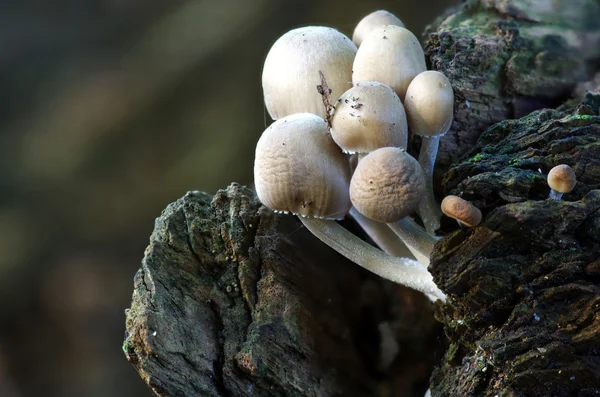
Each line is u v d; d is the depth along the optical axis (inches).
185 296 17.1
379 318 18.8
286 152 16.3
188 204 17.6
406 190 15.8
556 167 15.9
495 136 17.2
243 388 16.9
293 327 17.3
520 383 15.9
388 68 16.5
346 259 18.4
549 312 15.9
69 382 36.3
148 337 16.6
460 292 16.3
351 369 18.1
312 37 17.2
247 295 17.3
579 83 18.1
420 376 18.6
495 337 16.1
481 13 18.8
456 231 16.3
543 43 18.2
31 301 38.4
